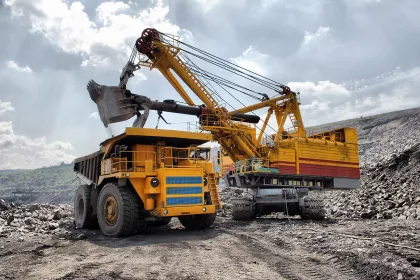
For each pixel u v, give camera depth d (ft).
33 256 23.53
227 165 61.00
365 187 70.59
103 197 33.91
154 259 22.04
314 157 57.62
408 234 29.71
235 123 65.51
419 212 45.11
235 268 19.77
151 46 60.75
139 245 26.99
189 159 36.55
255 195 52.65
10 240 29.96
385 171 72.18
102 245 27.37
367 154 136.87
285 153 55.67
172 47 61.98
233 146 65.72
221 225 41.47
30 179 604.49
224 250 24.90
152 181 31.89
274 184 55.88
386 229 33.27
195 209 32.96
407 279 17.07
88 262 21.39
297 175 56.34
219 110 64.49
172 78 63.93
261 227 38.17
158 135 33.73
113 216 32.32
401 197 54.95
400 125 172.35
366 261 20.29
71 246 27.25
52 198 413.18
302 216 50.44
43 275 18.57
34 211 53.21
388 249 23.39
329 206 65.98
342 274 18.86
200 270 19.31
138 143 36.37
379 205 54.95
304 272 19.17
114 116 47.70
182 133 35.14
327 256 22.79
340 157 60.08
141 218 34.37
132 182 32.12
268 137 64.34
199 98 63.82
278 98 67.97
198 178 33.78
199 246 26.32
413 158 68.69
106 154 36.22
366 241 26.53
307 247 25.73
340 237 28.91
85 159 42.83
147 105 51.55
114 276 18.28
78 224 40.60
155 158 35.55
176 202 32.24
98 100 48.52
